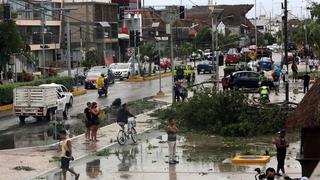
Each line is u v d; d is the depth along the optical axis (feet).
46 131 114.83
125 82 241.55
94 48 319.06
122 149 93.30
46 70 263.08
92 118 99.19
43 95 127.75
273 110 107.04
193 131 109.81
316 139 38.96
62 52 322.55
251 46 386.32
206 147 94.22
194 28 424.46
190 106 111.45
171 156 81.87
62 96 137.49
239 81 186.19
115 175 75.20
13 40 179.22
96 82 197.26
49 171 78.18
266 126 105.19
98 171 77.66
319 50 280.31
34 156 88.53
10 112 149.89
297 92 169.89
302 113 38.81
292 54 312.29
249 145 94.99
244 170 76.28
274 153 87.15
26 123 127.75
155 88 209.15
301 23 421.18
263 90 149.07
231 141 99.81
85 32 329.93
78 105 159.22
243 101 108.88
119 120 98.12
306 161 39.17
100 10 340.80
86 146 95.96
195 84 201.87
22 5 262.88
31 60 248.52
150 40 371.15
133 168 79.10
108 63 331.98
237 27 480.64
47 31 307.78
